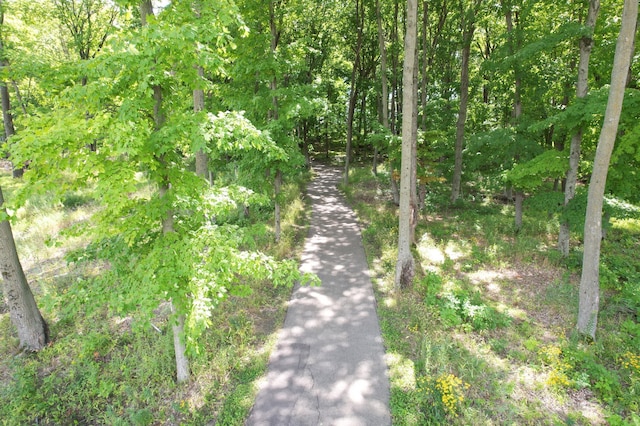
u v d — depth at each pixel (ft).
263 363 22.85
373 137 49.44
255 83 41.83
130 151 13.07
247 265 17.69
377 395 20.45
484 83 69.26
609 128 23.45
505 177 42.52
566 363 22.67
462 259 39.96
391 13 61.62
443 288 31.63
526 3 40.65
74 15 60.80
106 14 64.49
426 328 26.40
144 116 17.11
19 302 24.36
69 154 14.12
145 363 22.33
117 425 18.58
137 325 17.80
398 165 50.55
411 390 20.63
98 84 14.53
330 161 112.57
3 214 13.48
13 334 26.53
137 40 14.71
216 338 24.94
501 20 62.80
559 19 46.19
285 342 25.25
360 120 114.21
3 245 23.76
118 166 14.61
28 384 21.03
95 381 21.12
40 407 20.08
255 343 25.09
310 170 93.50
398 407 19.44
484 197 70.54
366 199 65.46
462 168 68.28
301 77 79.00
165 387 21.13
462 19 58.54
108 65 14.60
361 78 80.38
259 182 41.57
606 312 28.71
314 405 19.72
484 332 26.20
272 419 18.85
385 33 68.49
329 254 40.93
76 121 14.05
